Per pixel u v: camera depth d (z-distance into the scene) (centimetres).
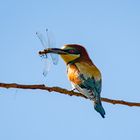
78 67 1143
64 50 1198
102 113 986
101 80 1138
